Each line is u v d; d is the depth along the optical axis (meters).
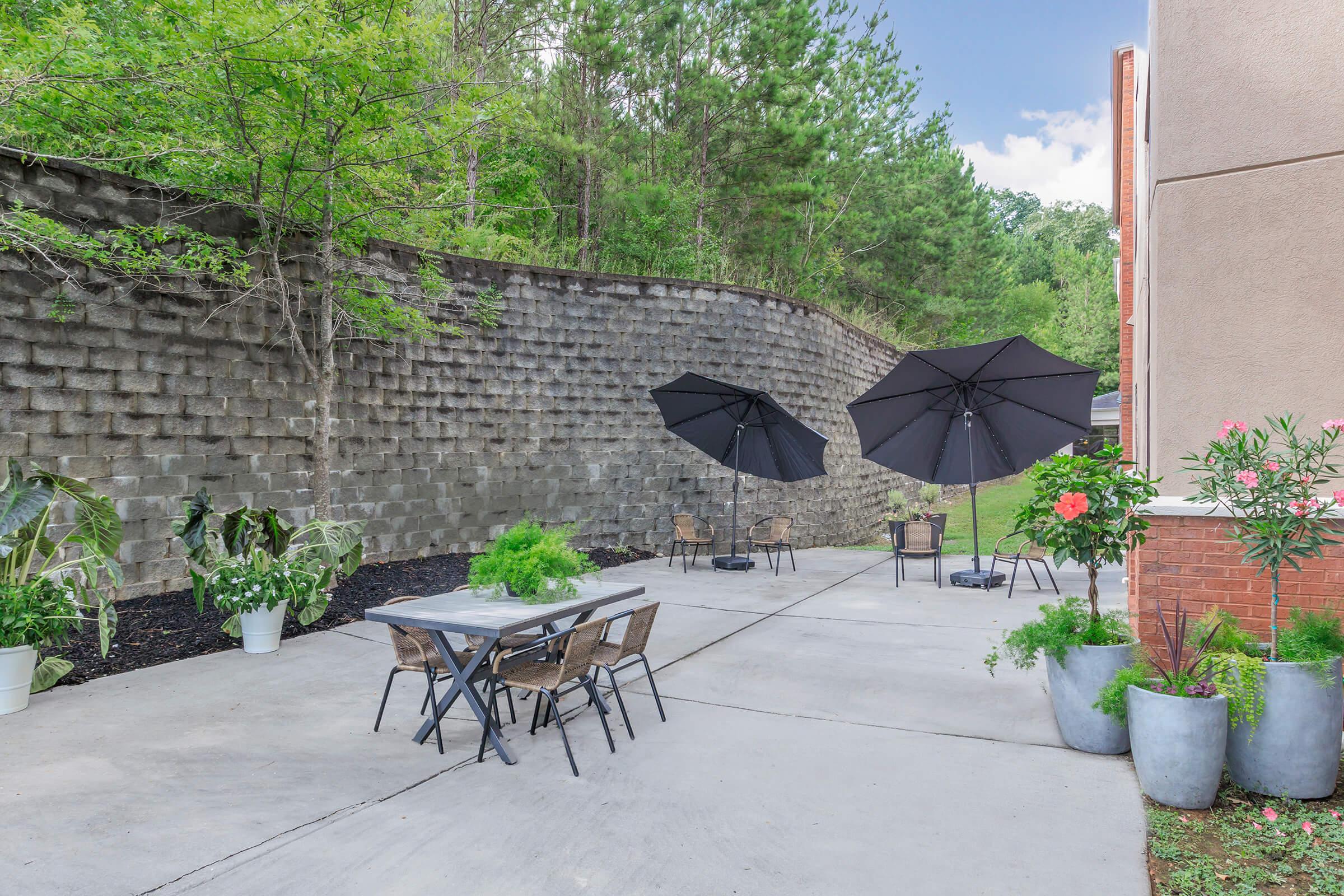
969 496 23.83
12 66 6.28
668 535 12.91
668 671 5.96
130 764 4.10
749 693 5.42
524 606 4.68
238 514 6.42
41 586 5.20
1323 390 4.52
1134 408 10.55
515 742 4.50
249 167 7.57
